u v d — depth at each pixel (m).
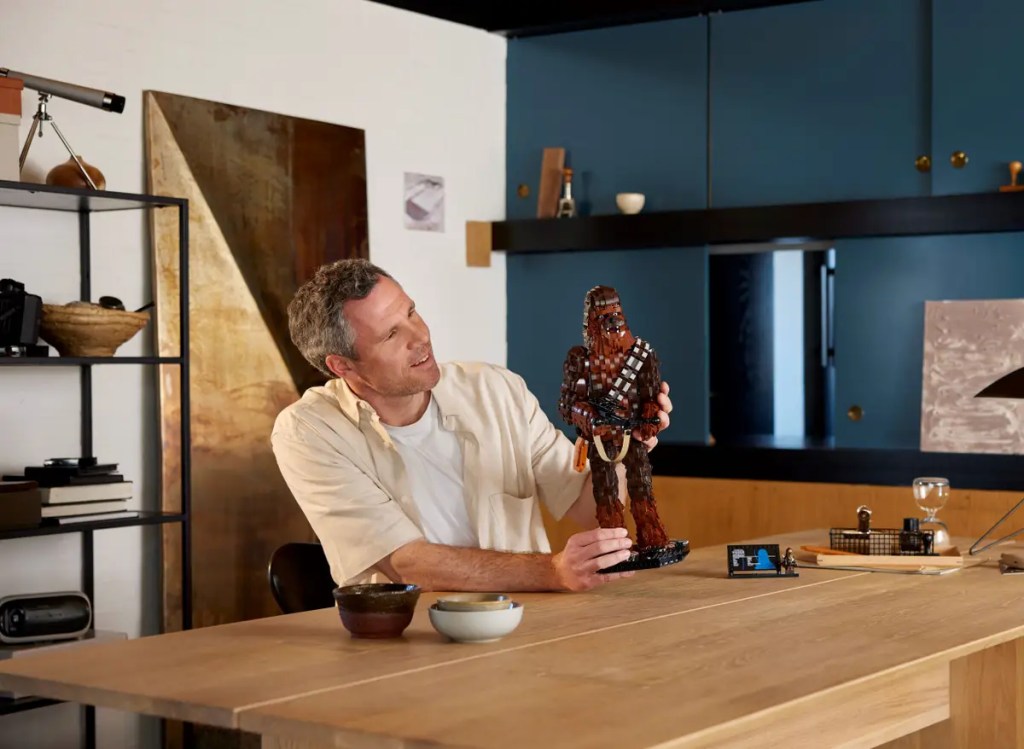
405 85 5.11
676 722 1.47
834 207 4.72
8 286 3.56
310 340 2.56
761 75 4.97
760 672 1.73
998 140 4.49
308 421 2.62
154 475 4.21
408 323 2.52
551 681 1.69
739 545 2.69
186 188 4.26
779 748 1.84
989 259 4.53
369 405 2.62
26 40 3.87
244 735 4.13
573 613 2.21
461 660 1.83
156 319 4.16
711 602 2.32
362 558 2.49
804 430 5.23
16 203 3.78
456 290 5.34
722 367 5.29
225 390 4.34
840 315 4.83
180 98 4.26
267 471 4.44
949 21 4.55
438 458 2.69
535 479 2.81
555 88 5.44
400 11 5.09
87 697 1.73
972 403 4.51
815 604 2.30
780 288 5.21
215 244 4.34
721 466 4.96
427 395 2.70
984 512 4.41
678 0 5.00
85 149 4.02
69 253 3.98
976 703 2.56
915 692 2.21
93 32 4.05
